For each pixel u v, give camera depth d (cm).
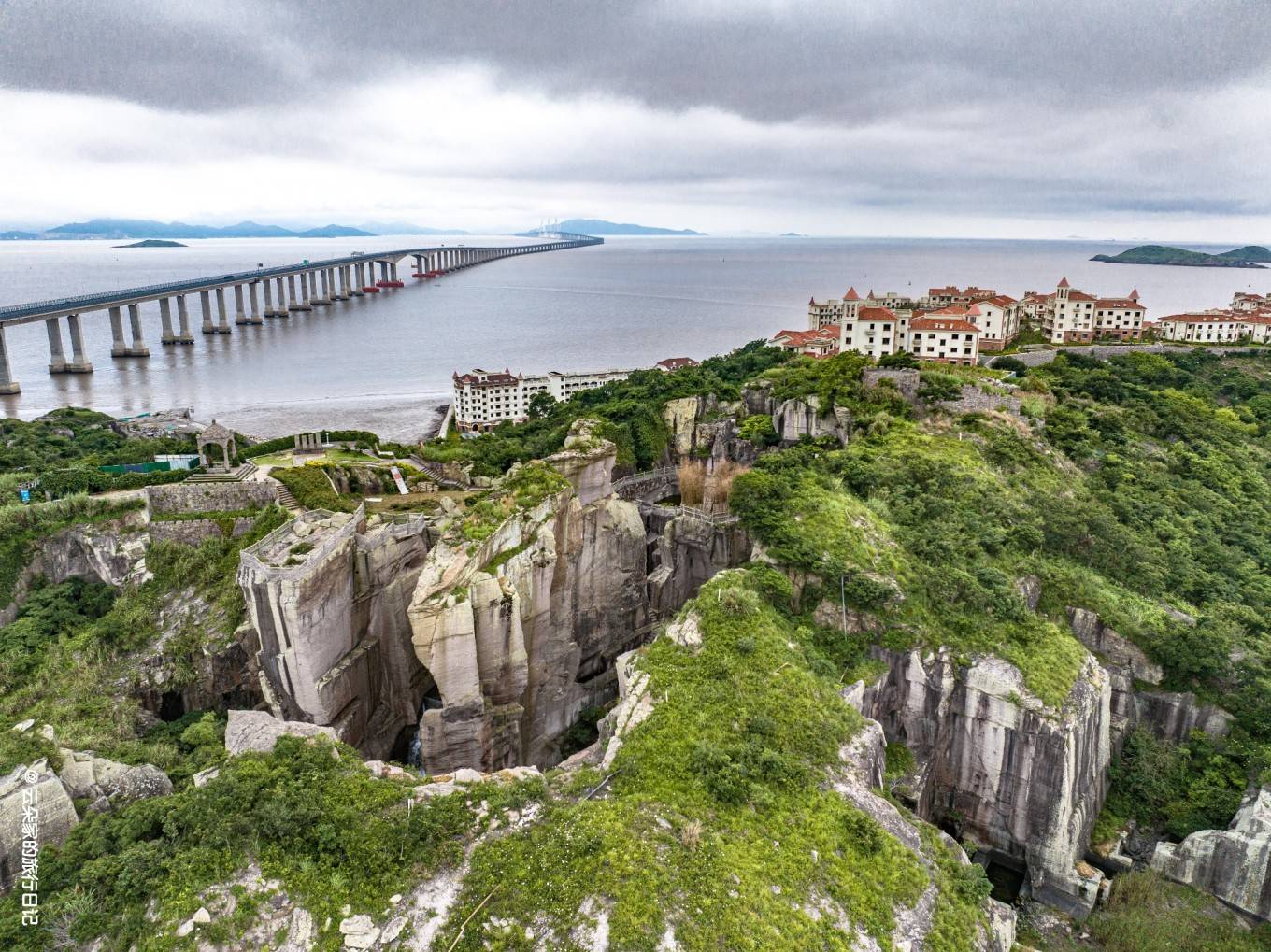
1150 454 9844
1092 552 7444
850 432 9969
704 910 3653
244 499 7769
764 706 4947
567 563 6988
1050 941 5250
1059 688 5569
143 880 3841
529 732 6844
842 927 3788
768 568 6384
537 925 3584
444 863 3884
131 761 5181
